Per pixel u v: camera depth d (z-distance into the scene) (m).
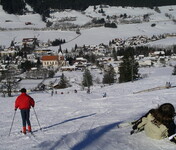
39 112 19.42
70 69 133.12
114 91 40.19
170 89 27.45
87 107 19.61
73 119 14.54
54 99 32.03
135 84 45.31
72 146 6.67
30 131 11.38
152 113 7.02
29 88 81.00
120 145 6.67
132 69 62.16
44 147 6.71
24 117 11.30
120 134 7.46
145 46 195.88
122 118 12.10
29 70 128.25
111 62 144.88
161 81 45.41
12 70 126.69
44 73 114.56
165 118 6.75
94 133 7.64
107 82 77.44
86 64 143.62
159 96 21.67
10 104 30.86
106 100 22.92
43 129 12.40
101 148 6.48
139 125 7.28
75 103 23.73
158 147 6.54
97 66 136.12
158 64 132.88
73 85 83.62
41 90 71.44
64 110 19.38
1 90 64.06
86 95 35.81
